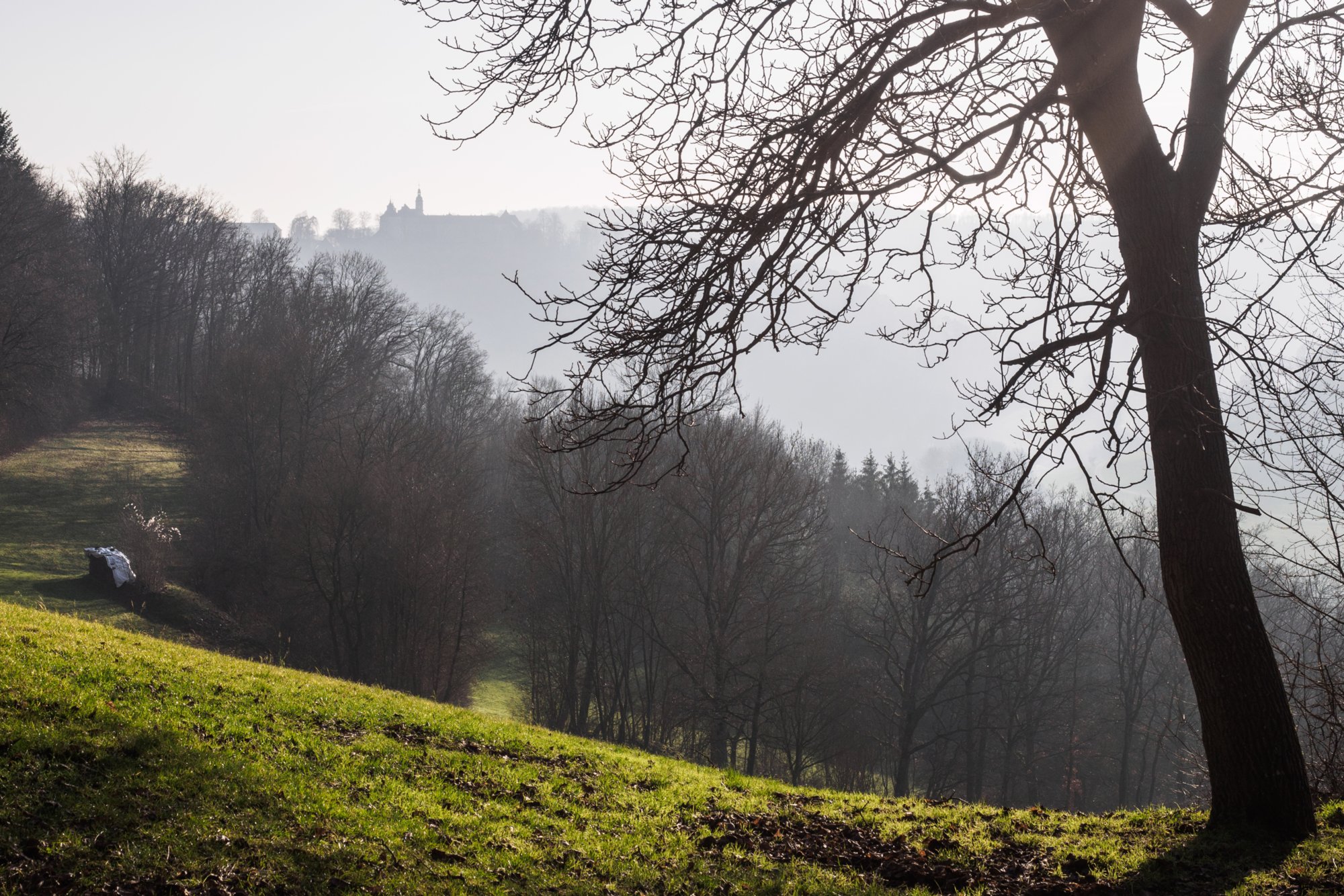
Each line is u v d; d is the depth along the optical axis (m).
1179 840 8.80
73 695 10.05
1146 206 8.39
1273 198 9.64
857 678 37.97
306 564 43.44
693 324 8.06
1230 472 8.78
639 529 37.53
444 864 7.99
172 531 49.00
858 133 8.00
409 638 41.84
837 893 8.11
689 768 13.62
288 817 8.33
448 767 11.12
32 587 38.84
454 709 15.20
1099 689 45.22
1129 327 7.53
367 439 46.19
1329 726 11.60
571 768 12.20
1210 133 8.82
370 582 42.03
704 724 38.53
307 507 42.16
